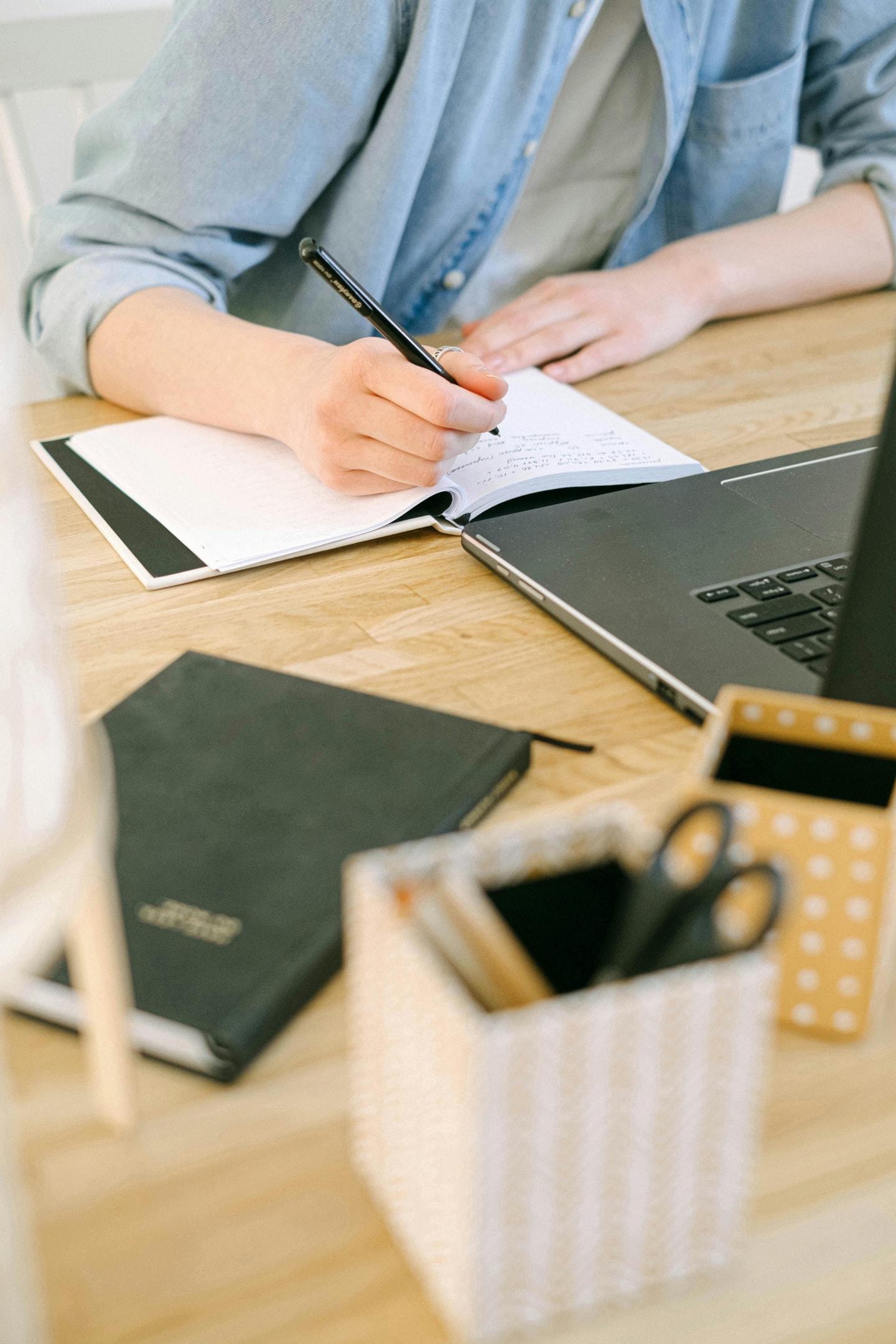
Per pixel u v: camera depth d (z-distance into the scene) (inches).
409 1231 13.1
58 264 42.7
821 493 31.1
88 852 10.1
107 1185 14.1
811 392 40.0
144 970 16.0
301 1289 13.0
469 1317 11.9
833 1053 15.8
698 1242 12.6
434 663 25.2
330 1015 16.4
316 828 18.6
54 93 81.3
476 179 48.4
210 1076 15.4
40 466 35.5
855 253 48.7
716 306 45.7
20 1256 10.4
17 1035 16.0
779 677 23.1
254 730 21.1
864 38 54.1
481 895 13.1
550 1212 11.6
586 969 13.9
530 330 42.2
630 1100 11.3
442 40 42.4
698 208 56.6
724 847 11.6
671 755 22.0
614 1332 12.4
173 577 28.6
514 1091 10.8
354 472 31.5
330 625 26.9
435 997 11.0
